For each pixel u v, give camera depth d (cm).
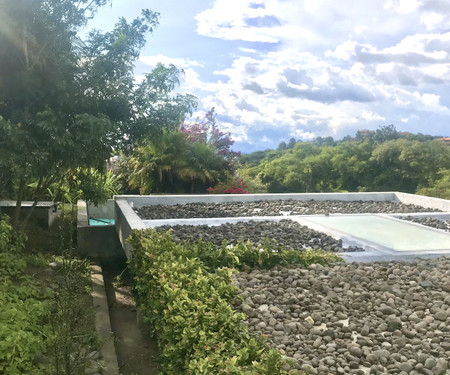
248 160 5431
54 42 689
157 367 461
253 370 228
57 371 320
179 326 310
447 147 3903
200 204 1066
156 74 776
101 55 759
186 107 809
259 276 473
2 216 806
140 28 770
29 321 432
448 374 293
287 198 1164
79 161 722
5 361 360
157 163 1508
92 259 866
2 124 612
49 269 671
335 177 4588
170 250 488
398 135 5184
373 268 518
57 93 707
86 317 421
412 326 367
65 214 1007
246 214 938
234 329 292
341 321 377
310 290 440
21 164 644
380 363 307
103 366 418
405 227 783
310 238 683
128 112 783
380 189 4069
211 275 402
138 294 511
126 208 841
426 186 3641
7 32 663
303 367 290
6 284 514
